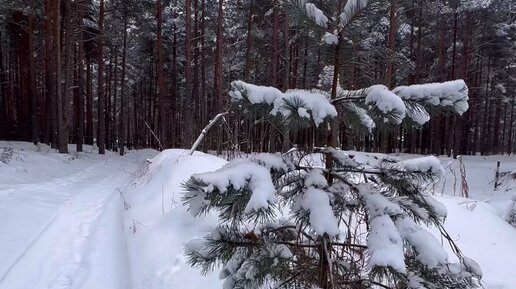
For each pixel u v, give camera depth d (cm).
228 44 3006
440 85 197
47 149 2047
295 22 227
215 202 202
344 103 224
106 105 3788
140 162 2014
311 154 247
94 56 2995
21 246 530
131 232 558
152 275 404
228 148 786
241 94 193
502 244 511
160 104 2370
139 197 734
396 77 2764
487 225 579
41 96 2734
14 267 465
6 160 1215
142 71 3753
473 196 1192
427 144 3428
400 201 217
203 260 236
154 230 520
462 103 196
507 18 2867
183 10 3052
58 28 1903
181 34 3241
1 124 2752
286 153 240
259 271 209
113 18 2575
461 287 207
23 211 695
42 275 456
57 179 1133
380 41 2019
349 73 243
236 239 235
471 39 2589
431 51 2988
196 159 824
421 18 2508
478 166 1886
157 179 800
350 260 241
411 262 208
